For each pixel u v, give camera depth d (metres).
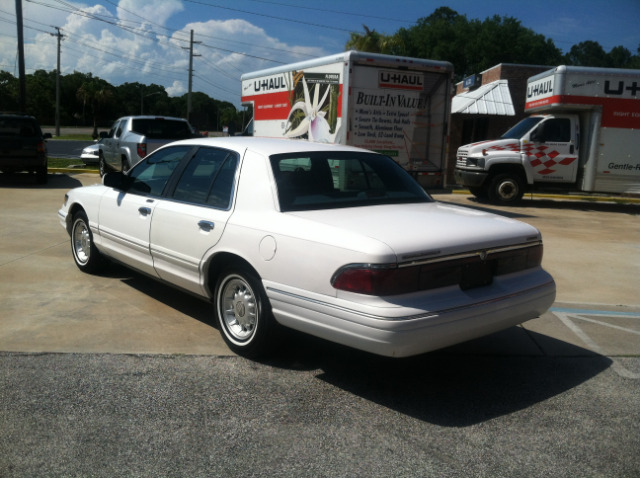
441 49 47.94
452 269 3.64
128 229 5.36
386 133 11.04
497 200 14.32
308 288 3.66
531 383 4.06
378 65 10.68
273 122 12.95
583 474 2.96
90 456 2.97
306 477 2.86
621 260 8.23
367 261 3.38
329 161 4.57
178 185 4.94
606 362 4.48
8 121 14.83
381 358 4.41
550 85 13.57
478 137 19.86
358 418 3.47
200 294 4.66
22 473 2.81
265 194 4.18
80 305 5.34
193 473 2.86
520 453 3.14
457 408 3.65
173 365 4.11
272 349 4.18
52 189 14.26
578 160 13.84
